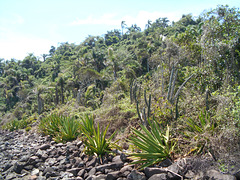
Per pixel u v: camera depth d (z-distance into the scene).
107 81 36.03
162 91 7.38
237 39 6.40
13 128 19.31
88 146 5.72
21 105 45.53
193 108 5.35
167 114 5.52
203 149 3.88
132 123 6.99
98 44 92.06
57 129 9.68
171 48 8.43
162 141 4.66
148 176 3.81
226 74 6.26
